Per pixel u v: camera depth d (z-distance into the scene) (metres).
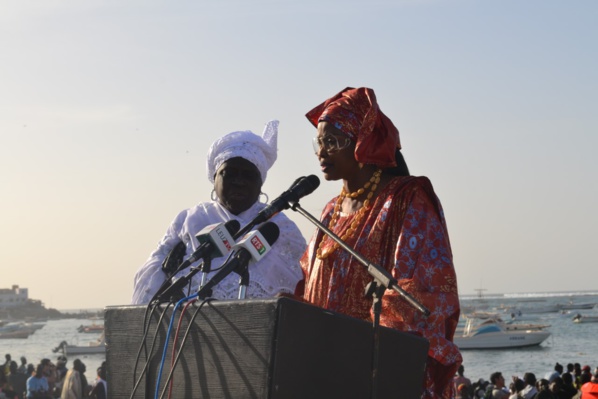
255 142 5.86
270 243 4.21
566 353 75.31
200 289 3.69
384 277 3.44
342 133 4.39
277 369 3.07
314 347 3.16
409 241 4.09
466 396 23.00
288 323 3.08
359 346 3.30
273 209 4.07
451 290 4.00
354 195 4.44
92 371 61.69
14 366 27.72
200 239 4.06
